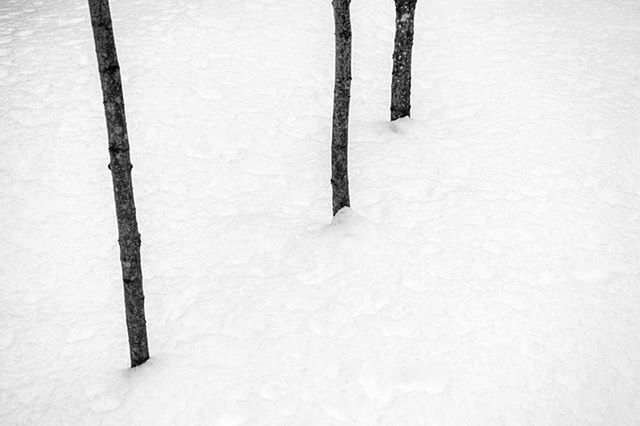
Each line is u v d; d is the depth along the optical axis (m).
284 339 4.04
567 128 6.27
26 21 8.20
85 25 7.99
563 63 7.66
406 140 6.24
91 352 4.06
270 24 8.42
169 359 3.93
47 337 4.16
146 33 7.87
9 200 5.28
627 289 4.32
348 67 4.45
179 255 4.92
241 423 3.49
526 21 9.11
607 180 5.51
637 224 4.98
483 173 5.68
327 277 4.55
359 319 4.16
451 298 4.28
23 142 5.85
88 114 6.29
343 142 4.75
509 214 5.12
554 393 3.60
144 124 6.34
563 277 4.45
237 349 4.00
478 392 3.60
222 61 7.52
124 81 6.87
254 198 5.62
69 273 4.71
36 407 3.68
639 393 3.62
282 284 4.53
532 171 5.66
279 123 6.69
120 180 3.38
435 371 3.74
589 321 4.06
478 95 7.08
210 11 8.61
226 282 4.61
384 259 4.66
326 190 5.69
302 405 3.58
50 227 5.09
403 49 6.19
